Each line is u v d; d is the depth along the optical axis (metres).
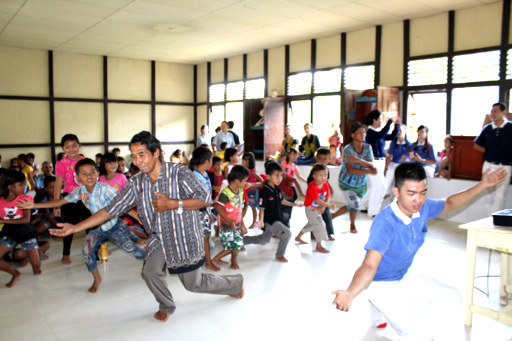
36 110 9.78
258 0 5.88
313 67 8.42
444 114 6.59
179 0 5.90
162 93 11.49
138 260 4.17
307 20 6.94
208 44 8.99
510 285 2.83
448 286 2.14
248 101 9.53
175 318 2.82
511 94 5.75
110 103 10.71
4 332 2.63
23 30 7.79
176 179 2.47
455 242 4.70
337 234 5.08
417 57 6.73
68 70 10.10
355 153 4.86
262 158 9.58
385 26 7.16
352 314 2.88
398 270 2.17
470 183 5.51
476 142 5.15
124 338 2.55
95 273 3.31
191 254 2.52
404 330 2.11
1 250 3.41
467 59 6.16
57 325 2.73
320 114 8.44
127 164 11.05
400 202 1.97
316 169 4.29
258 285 3.42
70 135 3.98
